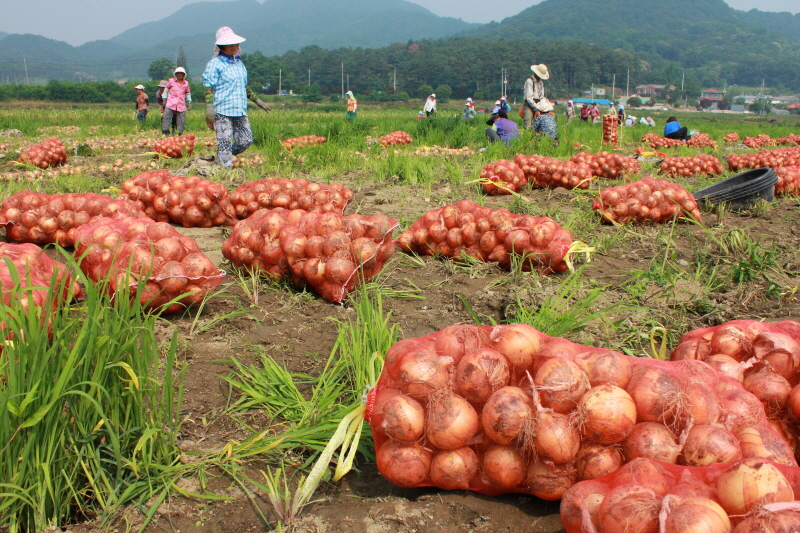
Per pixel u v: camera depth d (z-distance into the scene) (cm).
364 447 253
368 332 336
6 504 190
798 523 143
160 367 319
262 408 290
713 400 201
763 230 669
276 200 628
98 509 217
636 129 2580
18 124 2222
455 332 223
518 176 835
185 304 390
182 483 233
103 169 1041
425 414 212
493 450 209
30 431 200
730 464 168
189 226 635
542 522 209
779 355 236
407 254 549
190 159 1183
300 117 3488
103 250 377
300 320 398
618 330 368
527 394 204
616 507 162
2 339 197
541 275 488
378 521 211
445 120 1906
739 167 1180
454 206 528
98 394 213
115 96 8044
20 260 322
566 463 200
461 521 211
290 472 244
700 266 509
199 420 276
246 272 469
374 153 1332
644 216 653
